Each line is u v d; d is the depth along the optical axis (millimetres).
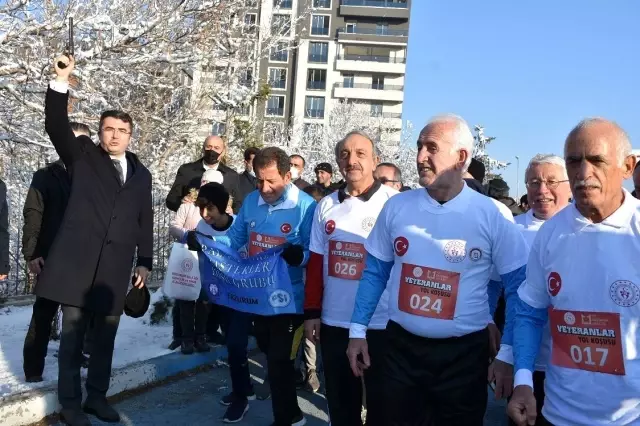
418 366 2949
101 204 4328
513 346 2564
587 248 2244
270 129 26844
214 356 6332
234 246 4617
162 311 7441
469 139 2910
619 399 2162
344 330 3768
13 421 4043
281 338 4305
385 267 3160
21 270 8602
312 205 4355
